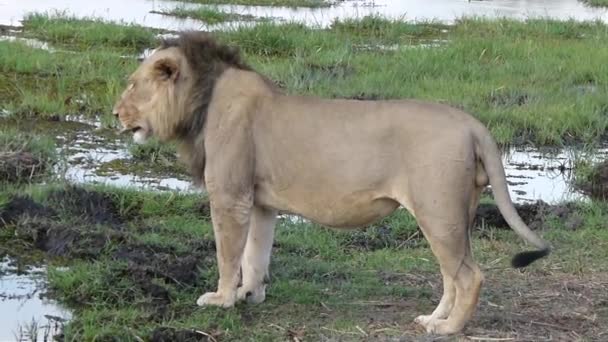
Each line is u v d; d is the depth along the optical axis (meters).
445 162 9.62
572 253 13.14
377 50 24.58
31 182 14.83
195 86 10.55
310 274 12.08
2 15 26.95
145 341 10.13
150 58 10.74
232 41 23.73
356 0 34.47
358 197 10.02
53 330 10.51
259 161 10.40
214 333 10.26
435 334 10.12
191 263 11.85
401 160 9.82
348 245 13.34
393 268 12.46
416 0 35.38
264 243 10.89
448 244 9.73
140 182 15.29
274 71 21.09
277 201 10.46
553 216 14.61
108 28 24.30
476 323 10.60
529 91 20.97
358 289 11.62
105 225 13.31
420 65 22.44
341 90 20.16
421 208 9.72
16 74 20.16
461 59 23.41
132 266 11.62
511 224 9.70
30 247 12.48
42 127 17.66
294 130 10.24
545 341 10.24
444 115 9.80
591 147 18.36
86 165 15.89
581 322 10.81
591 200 15.55
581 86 22.05
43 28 24.58
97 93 19.42
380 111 9.98
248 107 10.42
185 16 28.39
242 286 10.99
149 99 10.66
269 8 31.50
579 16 32.44
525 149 18.27
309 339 10.20
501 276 12.23
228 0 32.19
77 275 11.43
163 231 13.27
